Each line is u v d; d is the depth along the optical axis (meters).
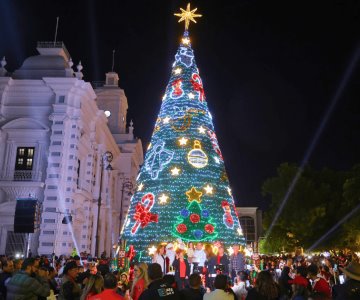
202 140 26.61
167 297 7.31
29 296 8.95
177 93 27.95
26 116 35.91
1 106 36.00
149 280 7.89
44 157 34.97
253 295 8.20
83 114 37.81
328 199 47.00
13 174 34.59
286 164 48.50
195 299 8.73
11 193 34.38
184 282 16.14
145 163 27.06
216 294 8.07
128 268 21.97
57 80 35.94
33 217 20.66
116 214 54.72
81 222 38.47
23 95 36.62
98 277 8.26
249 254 25.69
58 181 33.81
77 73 37.75
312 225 45.06
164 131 27.02
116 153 56.31
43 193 34.03
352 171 43.72
